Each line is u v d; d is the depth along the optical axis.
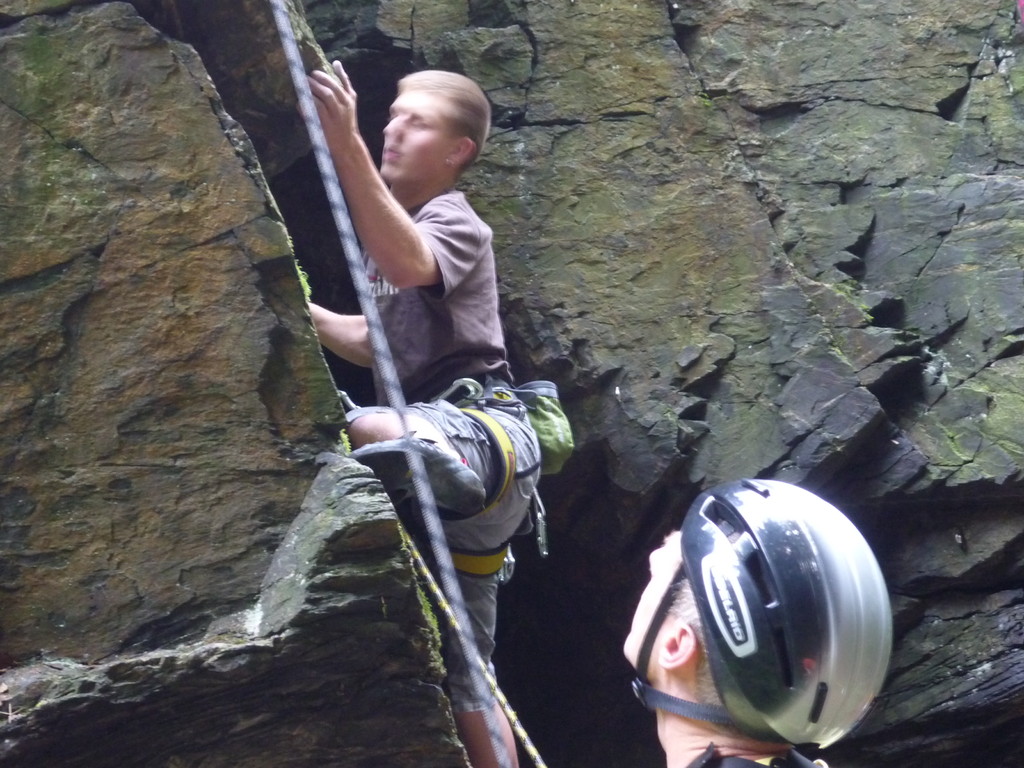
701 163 5.38
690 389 5.02
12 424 2.42
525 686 6.12
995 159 5.49
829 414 4.86
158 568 2.43
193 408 2.52
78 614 2.38
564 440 3.22
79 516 2.42
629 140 5.36
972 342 5.12
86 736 2.22
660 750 5.76
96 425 2.47
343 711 2.43
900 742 5.02
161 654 2.26
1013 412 4.93
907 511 5.05
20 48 2.57
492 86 5.34
